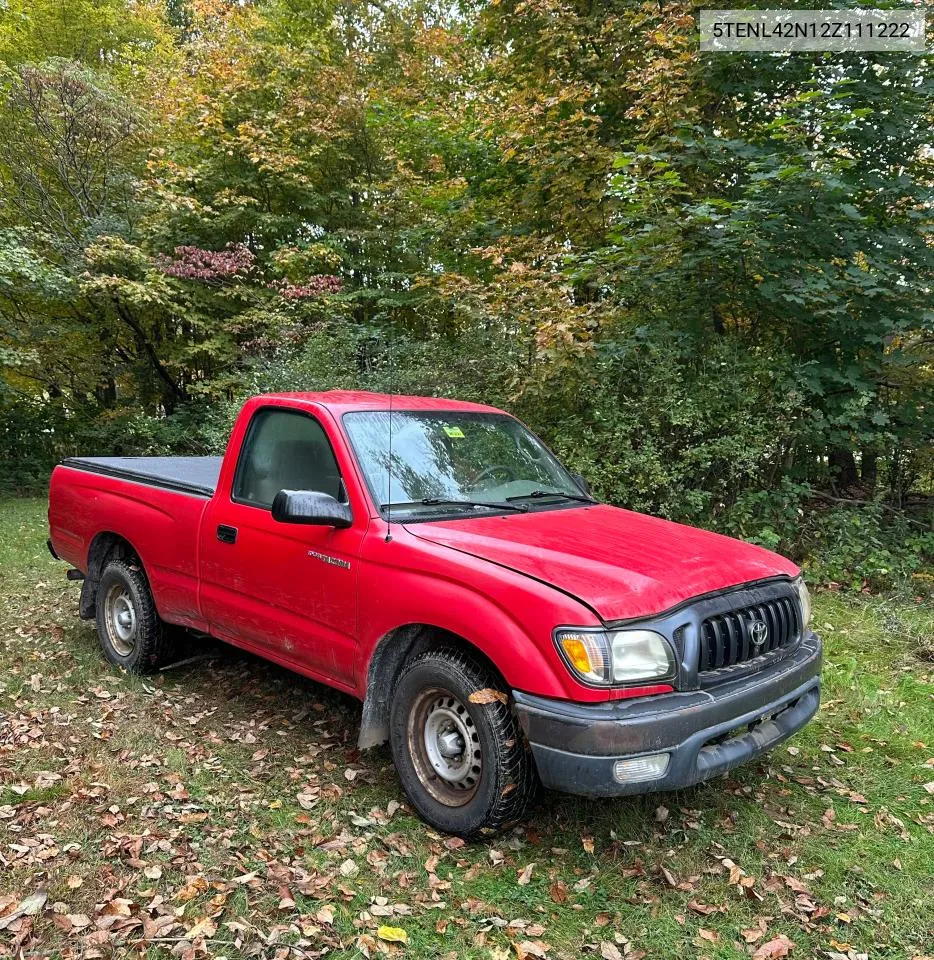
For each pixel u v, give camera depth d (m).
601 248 8.32
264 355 12.84
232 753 3.96
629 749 2.71
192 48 16.34
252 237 15.84
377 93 15.05
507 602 2.95
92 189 16.39
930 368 8.05
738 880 2.96
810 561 7.40
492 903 2.83
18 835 3.19
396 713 3.40
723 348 7.64
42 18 18.17
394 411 4.11
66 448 18.02
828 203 7.09
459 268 12.81
